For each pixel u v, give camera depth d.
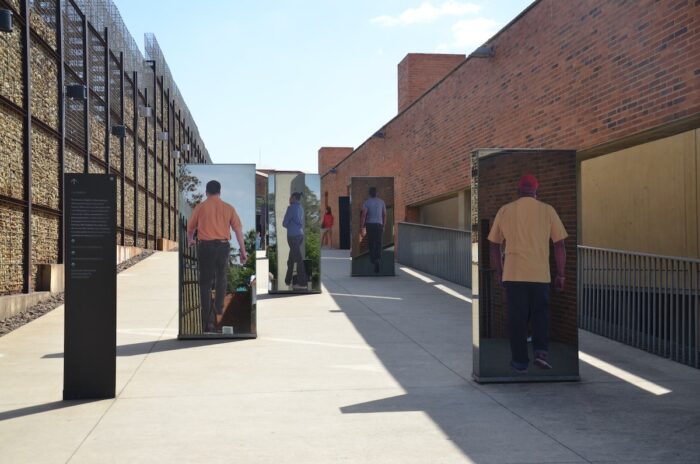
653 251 13.47
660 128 9.09
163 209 29.83
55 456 4.80
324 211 45.19
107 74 19.23
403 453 4.80
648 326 8.75
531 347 7.07
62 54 14.69
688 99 8.34
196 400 6.37
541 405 6.12
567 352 7.10
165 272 18.95
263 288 16.83
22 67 12.35
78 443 5.09
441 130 19.09
